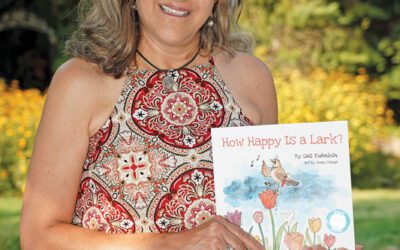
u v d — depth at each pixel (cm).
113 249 227
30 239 234
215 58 258
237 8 270
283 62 1305
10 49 1445
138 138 239
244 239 227
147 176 238
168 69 249
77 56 243
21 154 919
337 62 1377
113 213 238
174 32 240
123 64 242
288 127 230
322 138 229
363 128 1059
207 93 250
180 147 241
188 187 239
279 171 231
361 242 719
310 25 1366
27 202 236
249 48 271
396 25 1495
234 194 231
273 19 1331
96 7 248
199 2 240
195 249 222
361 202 912
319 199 229
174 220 239
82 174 241
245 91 258
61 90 238
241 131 232
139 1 240
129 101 241
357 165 1050
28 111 980
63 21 1398
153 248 226
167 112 244
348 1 1443
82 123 237
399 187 1026
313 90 1080
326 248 228
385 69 1502
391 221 795
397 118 1519
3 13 1426
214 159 233
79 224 242
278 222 230
